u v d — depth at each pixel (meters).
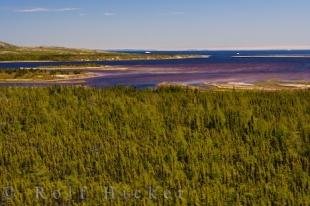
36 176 21.17
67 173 21.64
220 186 19.94
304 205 18.55
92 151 23.23
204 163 21.95
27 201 18.78
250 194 19.31
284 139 24.05
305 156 22.70
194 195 19.08
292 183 20.36
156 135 24.67
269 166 21.66
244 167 21.78
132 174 21.22
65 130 25.62
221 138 24.59
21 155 22.88
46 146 23.67
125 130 25.55
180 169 21.78
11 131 25.81
